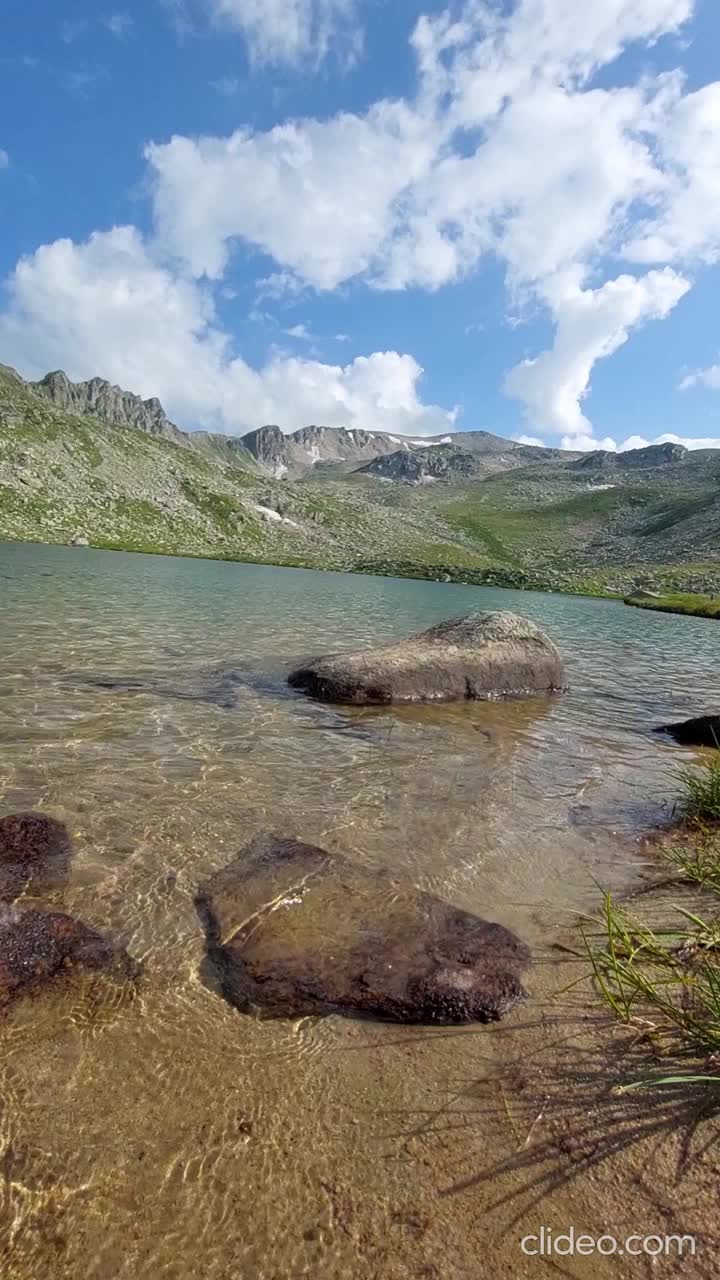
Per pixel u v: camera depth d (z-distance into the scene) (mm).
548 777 10766
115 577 51531
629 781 10773
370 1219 3344
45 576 45406
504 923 6184
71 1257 3148
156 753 10664
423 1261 3145
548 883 7031
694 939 5809
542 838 8227
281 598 46906
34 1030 4539
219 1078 4215
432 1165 3639
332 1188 3500
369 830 8211
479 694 16656
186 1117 3908
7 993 4805
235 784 9547
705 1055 4453
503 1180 3561
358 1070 4324
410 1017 4805
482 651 17172
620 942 5848
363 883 6746
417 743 12398
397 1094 4141
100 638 20938
